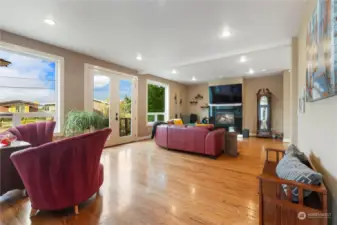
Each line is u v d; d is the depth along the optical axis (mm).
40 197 1625
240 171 2947
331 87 1041
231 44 3426
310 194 1338
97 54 4133
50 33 3018
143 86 6023
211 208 1849
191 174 2809
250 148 4672
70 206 1728
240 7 2211
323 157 1399
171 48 3686
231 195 2127
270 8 2215
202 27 2750
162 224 1590
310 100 1722
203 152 3801
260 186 1312
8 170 2072
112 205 1902
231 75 6438
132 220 1647
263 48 3613
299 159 1705
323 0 1166
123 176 2713
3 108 3096
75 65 3979
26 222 1629
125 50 3846
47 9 2297
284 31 2850
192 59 4449
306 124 2156
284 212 1228
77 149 1651
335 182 1141
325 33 1135
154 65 5098
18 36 3084
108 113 4836
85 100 4184
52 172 1594
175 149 4281
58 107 3709
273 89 6500
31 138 2727
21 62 3281
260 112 6484
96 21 2596
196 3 2141
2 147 2055
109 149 4512
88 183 1831
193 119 8148
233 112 7023
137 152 4219
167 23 2639
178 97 8055
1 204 1949
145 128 6102
